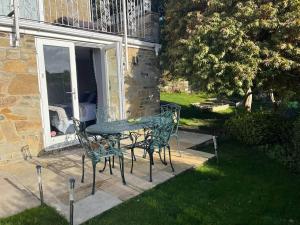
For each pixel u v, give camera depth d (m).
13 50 5.36
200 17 7.11
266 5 6.21
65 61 6.31
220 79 6.51
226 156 5.82
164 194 4.03
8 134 5.36
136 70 7.98
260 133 6.33
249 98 8.51
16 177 4.62
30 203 3.72
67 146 6.30
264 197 3.99
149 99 8.52
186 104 12.27
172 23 8.28
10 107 5.38
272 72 6.47
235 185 4.39
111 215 3.47
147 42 8.14
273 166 5.21
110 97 7.54
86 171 4.85
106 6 8.50
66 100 6.36
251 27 6.29
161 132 4.64
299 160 4.92
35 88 5.71
